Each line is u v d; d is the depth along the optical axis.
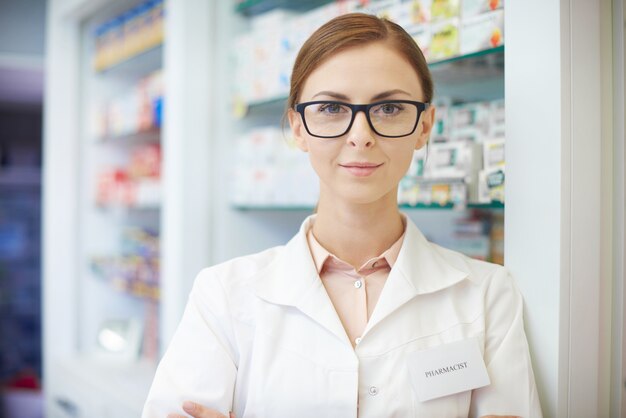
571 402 1.29
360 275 1.29
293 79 1.27
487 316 1.29
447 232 2.00
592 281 1.31
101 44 3.29
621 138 1.33
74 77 3.41
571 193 1.27
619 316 1.36
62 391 3.15
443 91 1.80
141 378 2.76
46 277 3.43
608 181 1.34
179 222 2.28
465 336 1.24
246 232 2.43
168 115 2.35
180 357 1.29
